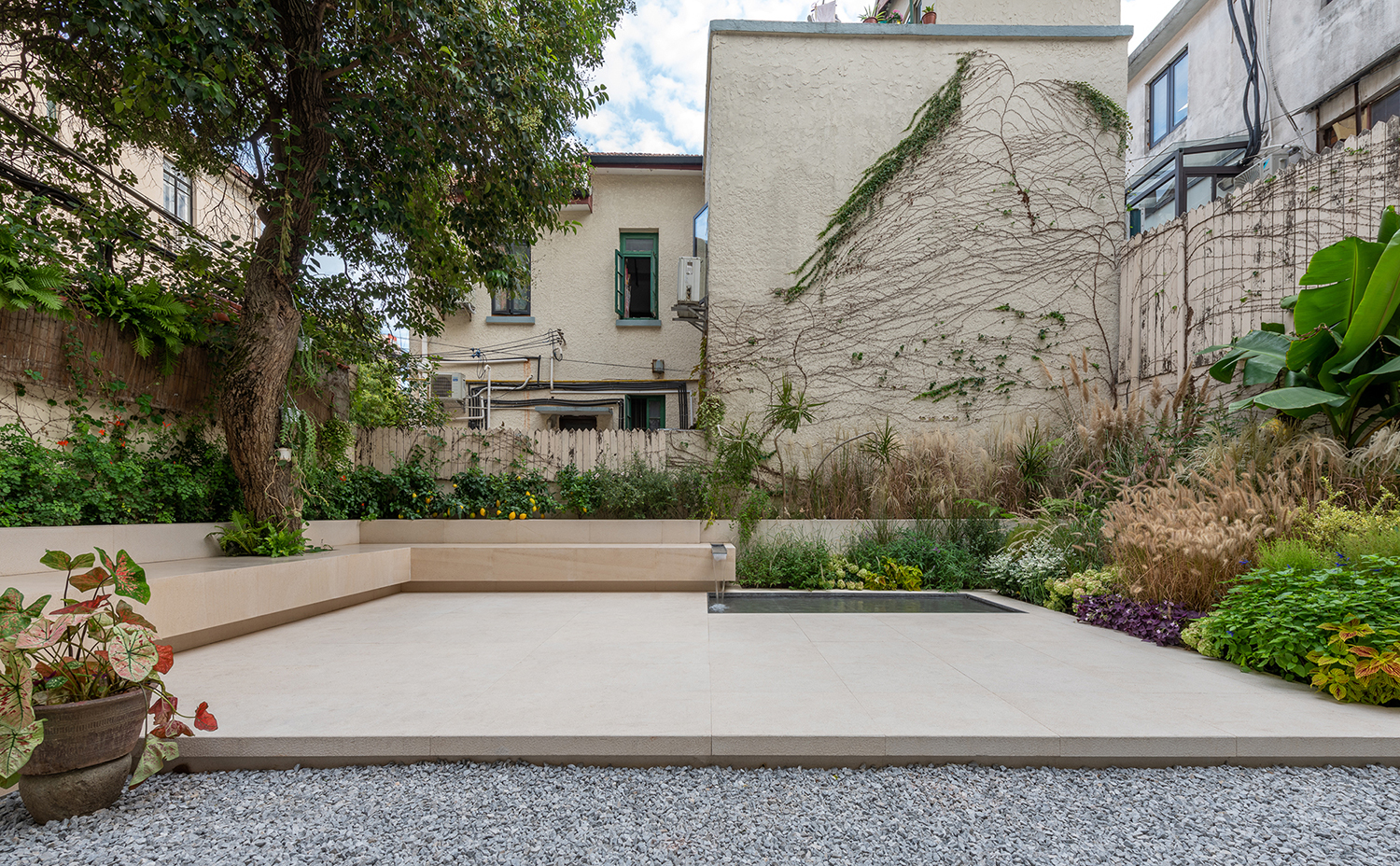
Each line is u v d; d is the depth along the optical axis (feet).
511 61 16.38
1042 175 24.72
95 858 5.22
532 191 18.83
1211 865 5.11
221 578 11.34
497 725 7.16
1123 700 8.08
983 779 6.54
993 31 24.84
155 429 14.56
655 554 18.24
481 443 23.25
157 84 12.38
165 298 14.25
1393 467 13.69
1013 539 18.21
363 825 5.68
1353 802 6.06
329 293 20.22
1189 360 20.71
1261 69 28.35
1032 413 24.22
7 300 11.14
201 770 6.79
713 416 23.97
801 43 25.45
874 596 17.40
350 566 15.17
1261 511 12.86
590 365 33.83
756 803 6.07
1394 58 22.74
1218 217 19.76
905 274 25.00
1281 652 8.91
